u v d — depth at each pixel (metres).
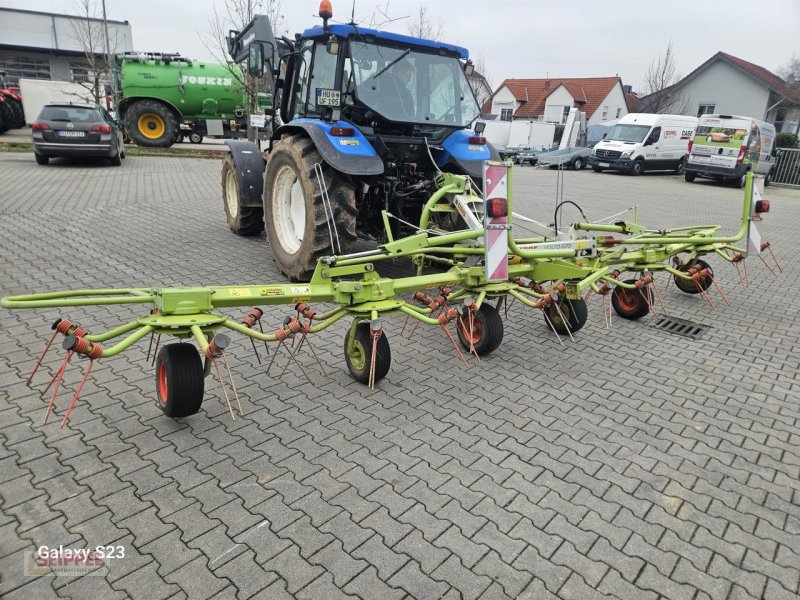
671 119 25.09
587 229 5.51
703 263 6.30
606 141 25.08
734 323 5.87
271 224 6.38
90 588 2.22
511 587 2.35
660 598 2.34
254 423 3.47
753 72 33.88
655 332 5.51
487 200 4.04
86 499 2.71
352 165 5.38
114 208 9.38
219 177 13.82
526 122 30.05
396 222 6.26
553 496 2.95
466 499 2.88
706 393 4.25
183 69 19.36
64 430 3.24
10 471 2.86
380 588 2.30
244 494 2.82
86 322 4.75
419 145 6.24
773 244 10.45
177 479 2.90
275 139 7.06
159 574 2.31
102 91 25.92
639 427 3.70
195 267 6.45
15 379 3.75
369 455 3.21
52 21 29.38
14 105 24.30
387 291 3.99
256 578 2.32
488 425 3.61
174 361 3.19
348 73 5.81
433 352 4.73
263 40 7.03
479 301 4.28
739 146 20.73
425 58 6.20
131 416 3.44
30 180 11.32
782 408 4.07
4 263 6.12
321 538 2.56
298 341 4.71
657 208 14.27
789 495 3.07
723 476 3.21
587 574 2.45
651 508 2.90
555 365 4.61
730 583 2.44
